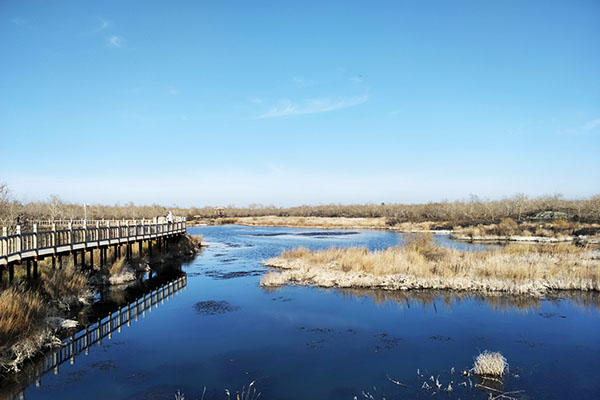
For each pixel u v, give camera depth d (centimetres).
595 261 2322
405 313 1548
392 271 2147
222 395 891
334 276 2150
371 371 1019
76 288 1653
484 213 8188
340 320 1459
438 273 2105
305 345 1206
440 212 8619
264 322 1437
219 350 1166
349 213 10825
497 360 1009
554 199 9150
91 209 6781
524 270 2012
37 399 865
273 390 915
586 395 881
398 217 8856
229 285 2088
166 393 898
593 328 1362
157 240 3189
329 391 909
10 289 1225
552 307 1620
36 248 1543
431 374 998
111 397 877
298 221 8531
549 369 1025
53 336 1190
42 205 5109
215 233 6019
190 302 1723
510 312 1554
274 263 2731
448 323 1423
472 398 868
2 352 1013
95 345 1196
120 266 2189
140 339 1253
